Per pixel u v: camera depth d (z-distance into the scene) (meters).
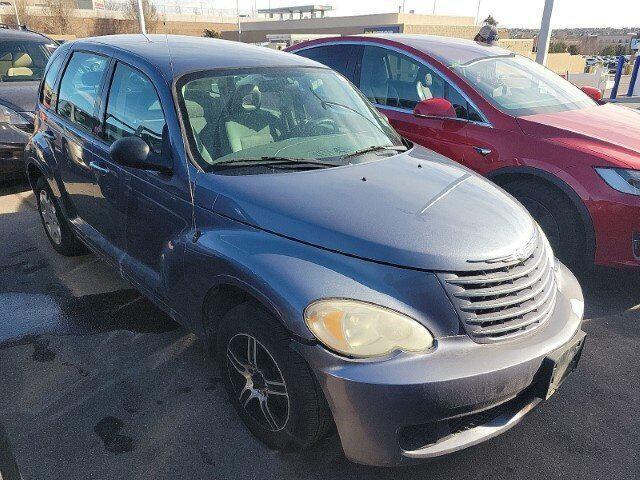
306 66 3.50
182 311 2.75
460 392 1.96
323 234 2.19
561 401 2.82
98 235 3.61
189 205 2.60
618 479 2.33
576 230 3.75
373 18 49.81
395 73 4.82
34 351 3.17
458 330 2.07
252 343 2.30
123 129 3.13
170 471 2.32
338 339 1.97
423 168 2.88
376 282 2.07
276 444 2.37
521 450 2.49
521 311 2.18
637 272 3.95
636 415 2.71
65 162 3.72
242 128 2.86
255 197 2.40
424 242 2.16
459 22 52.28
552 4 9.71
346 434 2.02
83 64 3.68
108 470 2.33
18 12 51.41
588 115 4.29
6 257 4.47
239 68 3.14
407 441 2.03
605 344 3.32
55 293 3.86
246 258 2.23
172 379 2.93
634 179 3.49
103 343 3.25
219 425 2.59
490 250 2.19
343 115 3.26
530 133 3.92
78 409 2.69
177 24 64.38
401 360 1.95
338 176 2.62
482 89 4.28
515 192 3.96
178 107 2.78
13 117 5.94
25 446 2.45
